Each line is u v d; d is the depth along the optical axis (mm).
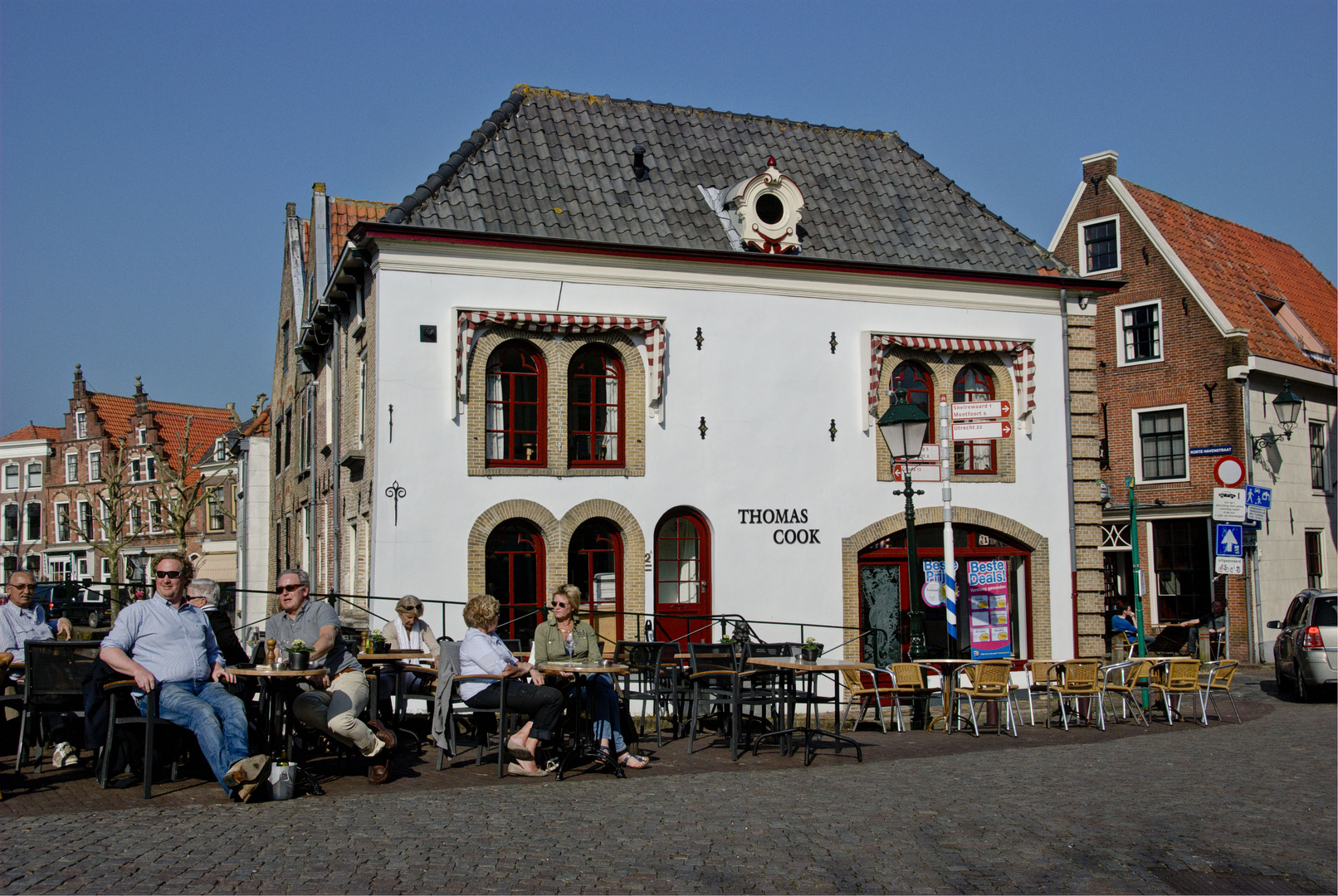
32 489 54406
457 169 15211
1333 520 26938
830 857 6754
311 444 20547
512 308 14492
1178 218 27609
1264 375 24922
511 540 14539
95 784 8312
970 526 17000
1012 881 6418
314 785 8227
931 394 17000
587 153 16422
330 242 20078
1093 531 17500
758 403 15688
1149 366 25672
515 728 10094
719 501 15383
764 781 9266
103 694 8086
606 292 15023
